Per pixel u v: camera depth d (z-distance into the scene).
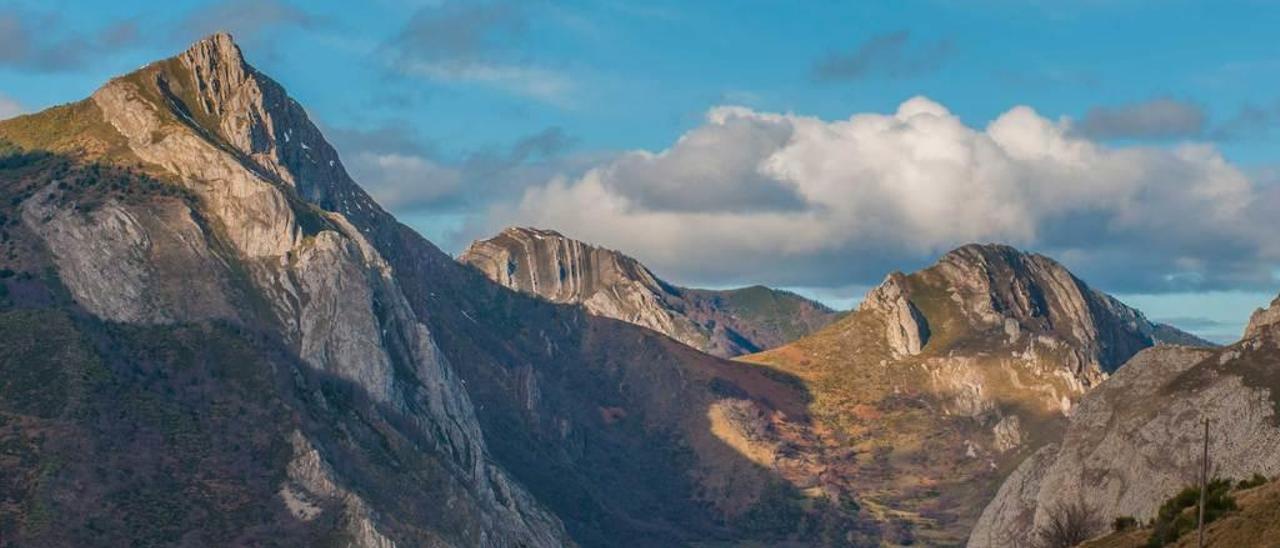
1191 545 132.38
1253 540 128.12
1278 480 144.88
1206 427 132.50
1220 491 145.88
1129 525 173.38
